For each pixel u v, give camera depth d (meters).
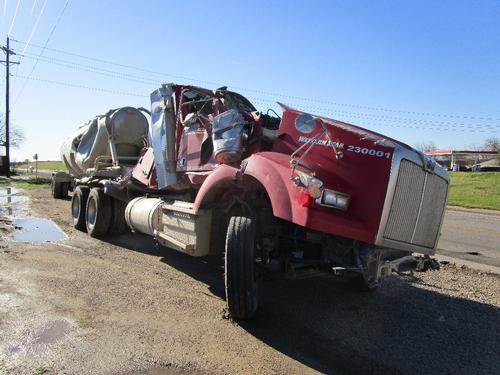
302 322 5.18
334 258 4.97
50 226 11.33
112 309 5.24
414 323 5.30
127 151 12.09
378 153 4.70
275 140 5.68
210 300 5.76
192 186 7.44
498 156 55.72
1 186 26.94
